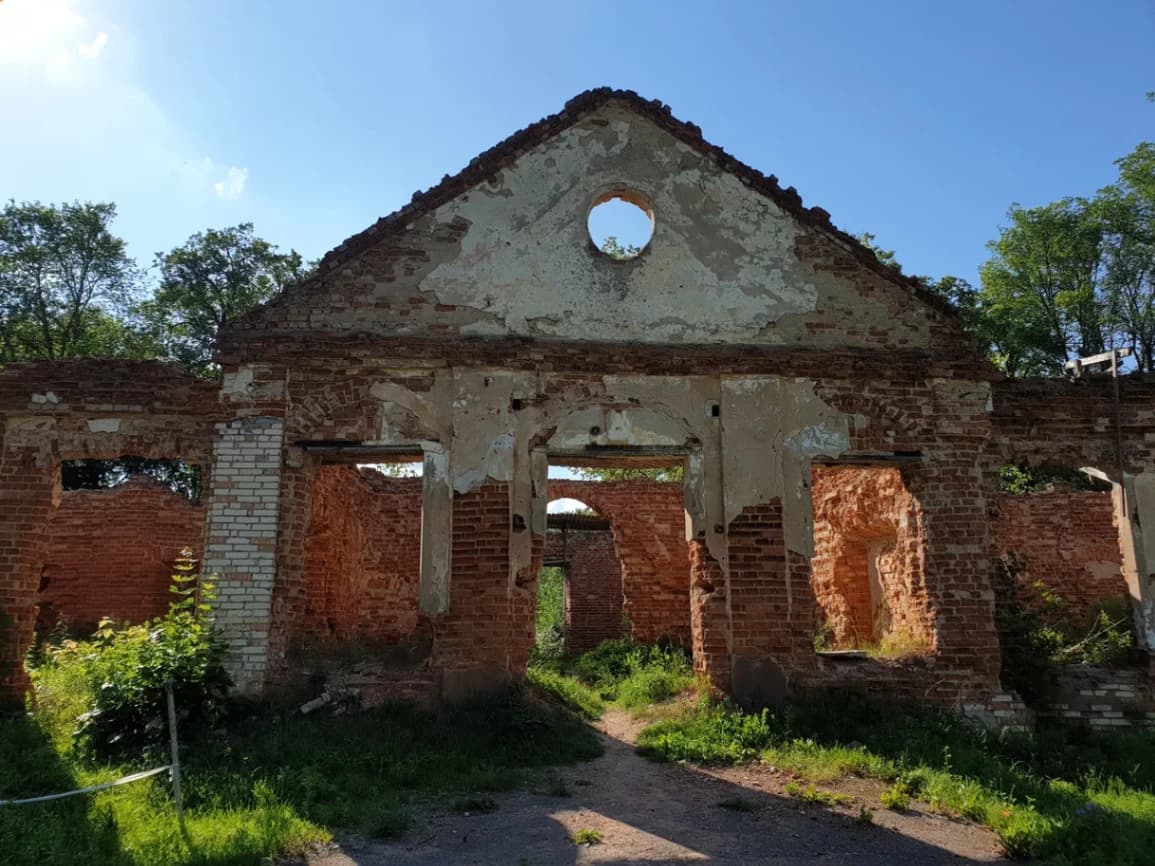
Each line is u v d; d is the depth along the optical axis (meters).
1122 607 14.88
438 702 9.58
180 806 6.22
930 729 9.33
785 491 10.44
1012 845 6.10
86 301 28.16
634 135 11.38
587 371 10.52
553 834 6.31
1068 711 10.20
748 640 10.05
